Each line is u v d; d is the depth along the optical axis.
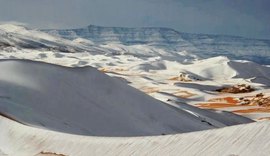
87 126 47.59
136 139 23.67
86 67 64.00
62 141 26.42
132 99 63.53
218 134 20.36
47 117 41.56
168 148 21.22
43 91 52.25
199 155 19.45
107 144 24.22
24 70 55.53
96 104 56.78
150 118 61.44
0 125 32.22
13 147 28.06
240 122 85.06
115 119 54.69
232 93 161.75
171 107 71.69
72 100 54.16
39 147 26.78
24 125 30.62
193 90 160.75
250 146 18.25
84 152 24.30
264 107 122.75
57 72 58.97
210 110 87.25
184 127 63.84
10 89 48.47
